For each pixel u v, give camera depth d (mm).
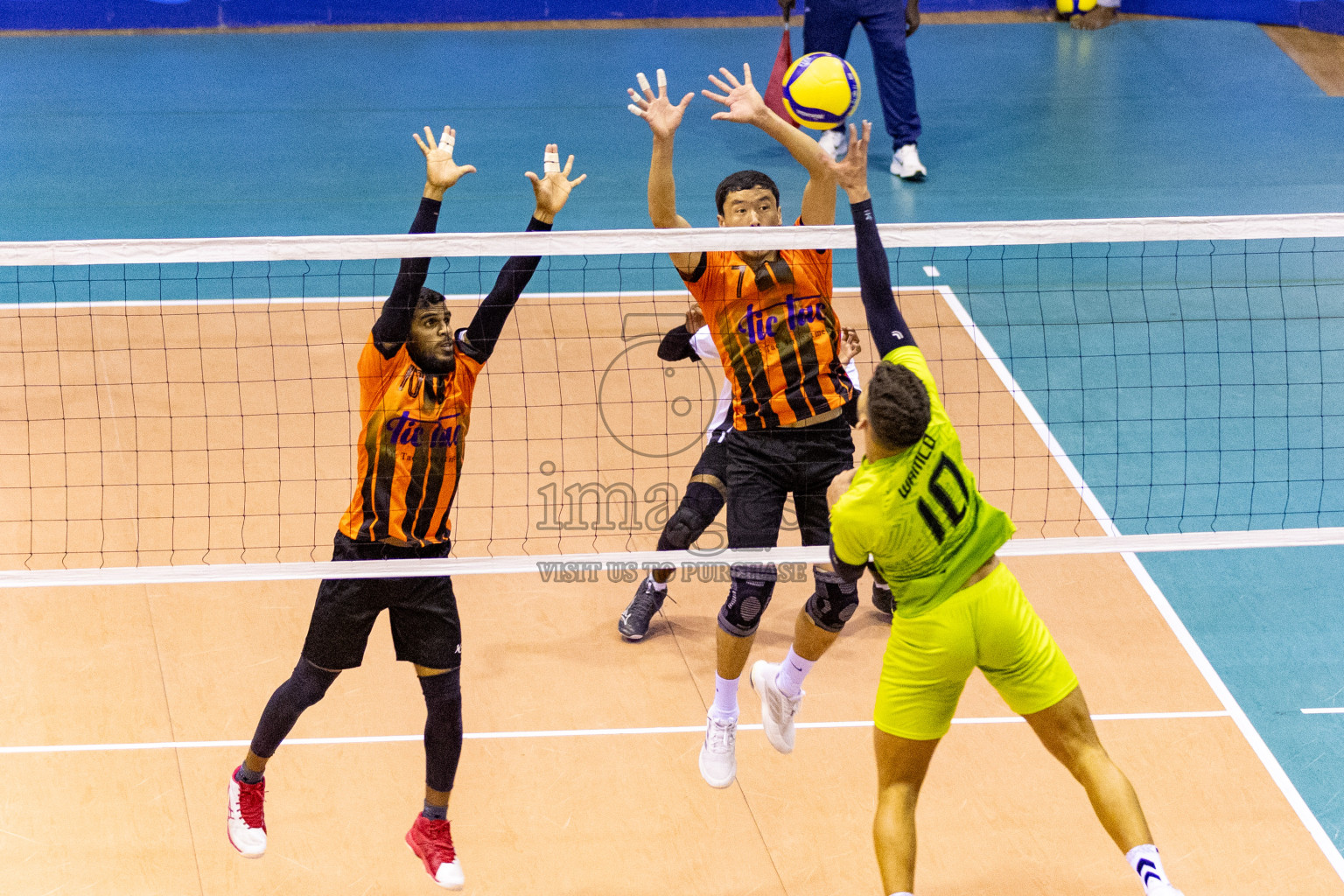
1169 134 36500
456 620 12711
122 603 17609
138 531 19109
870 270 12414
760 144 35562
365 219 30281
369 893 13188
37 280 27203
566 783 14766
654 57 42250
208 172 32969
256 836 12930
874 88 40219
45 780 14461
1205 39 44812
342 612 12336
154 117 36688
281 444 21422
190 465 20812
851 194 12594
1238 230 13633
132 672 16281
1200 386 23750
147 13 43969
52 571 14164
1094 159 34594
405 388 12203
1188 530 19500
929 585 11445
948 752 15336
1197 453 21656
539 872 13516
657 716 15875
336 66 41188
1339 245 29484
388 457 12242
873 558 11859
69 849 13555
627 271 28125
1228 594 18281
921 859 13758
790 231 12930
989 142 35844
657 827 14180
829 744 15469
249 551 18625
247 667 16453
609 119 37000
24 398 22688
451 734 12641
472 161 33844
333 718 15703
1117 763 15078
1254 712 15922
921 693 11648
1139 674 16625
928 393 11297
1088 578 18625
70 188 31797
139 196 31453
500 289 12695
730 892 13305
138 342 24766
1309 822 14211
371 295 26938
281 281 27531
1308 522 19719
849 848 13906
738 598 13555
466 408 12438
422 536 12477
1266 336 25578
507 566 13859
